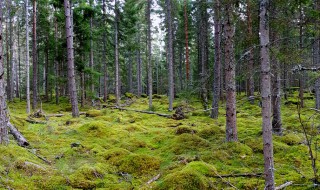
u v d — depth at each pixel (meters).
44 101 29.86
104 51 28.84
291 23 6.07
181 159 7.91
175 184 5.76
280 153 8.09
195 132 11.02
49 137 10.11
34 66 22.75
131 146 9.56
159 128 13.45
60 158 7.81
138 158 7.73
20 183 5.66
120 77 41.31
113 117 16.70
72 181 6.17
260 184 6.14
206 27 29.91
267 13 4.77
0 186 5.35
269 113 4.80
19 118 13.34
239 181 6.34
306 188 5.76
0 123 7.09
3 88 7.23
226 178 6.53
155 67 58.75
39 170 6.37
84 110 22.05
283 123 13.27
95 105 24.86
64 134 10.70
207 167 6.79
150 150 9.31
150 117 17.94
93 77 23.27
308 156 7.66
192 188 5.71
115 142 10.08
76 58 22.55
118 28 28.17
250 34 8.10
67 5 14.95
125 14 26.97
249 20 8.30
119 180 6.77
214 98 16.56
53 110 22.69
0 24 7.09
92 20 27.67
